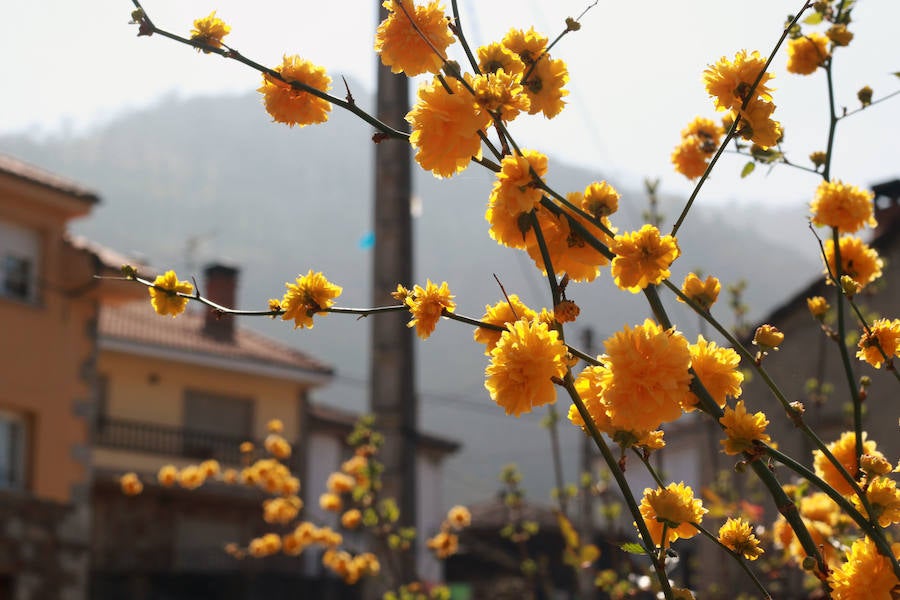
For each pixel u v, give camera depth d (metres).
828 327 2.86
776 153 3.19
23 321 18.66
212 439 28.92
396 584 8.76
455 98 2.13
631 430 2.03
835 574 2.19
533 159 2.31
